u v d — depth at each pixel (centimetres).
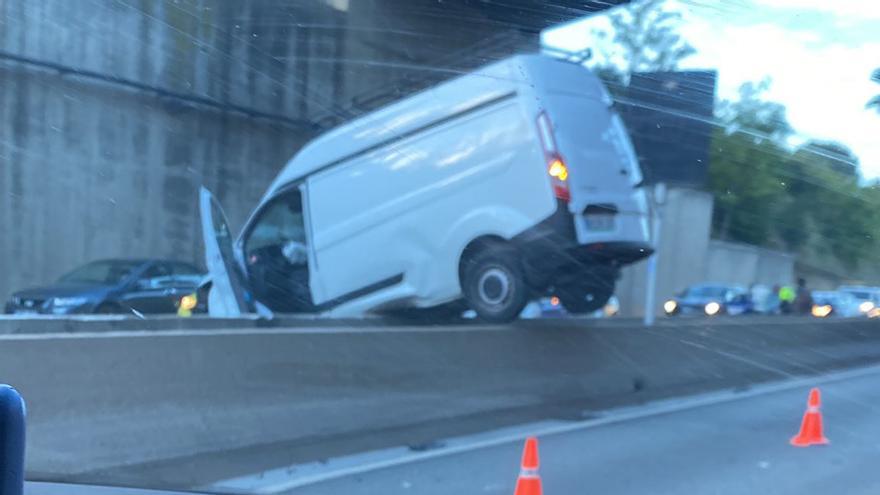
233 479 657
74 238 1531
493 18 859
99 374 637
